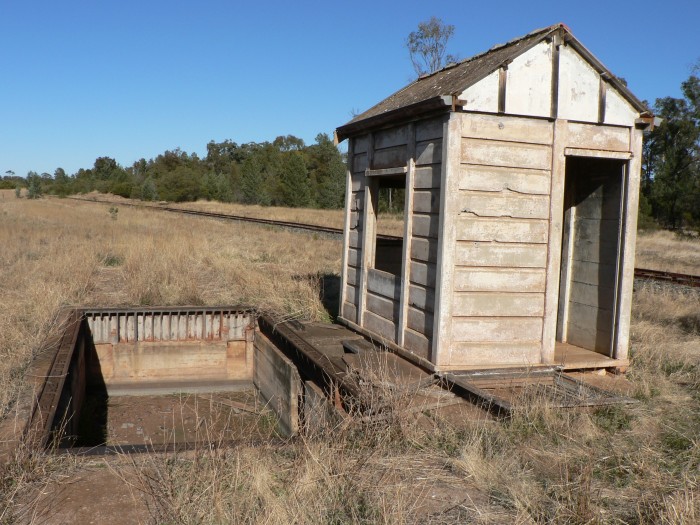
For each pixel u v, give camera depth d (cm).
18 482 425
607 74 654
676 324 1007
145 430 928
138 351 1106
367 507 394
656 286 1330
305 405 756
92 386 1089
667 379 682
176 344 1120
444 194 621
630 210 690
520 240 648
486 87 620
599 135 667
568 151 654
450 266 627
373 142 794
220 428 918
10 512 393
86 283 1285
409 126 694
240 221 3569
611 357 705
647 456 463
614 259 711
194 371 1128
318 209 6575
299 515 384
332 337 837
